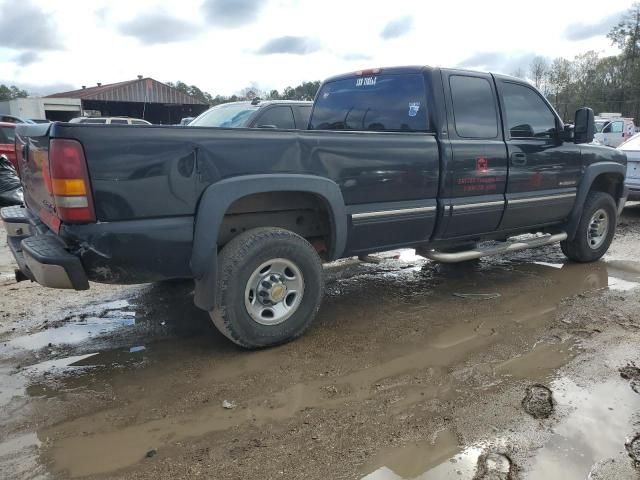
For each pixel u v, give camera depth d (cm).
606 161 606
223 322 355
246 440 272
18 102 3297
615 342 388
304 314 389
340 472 246
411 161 424
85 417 296
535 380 332
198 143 327
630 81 5575
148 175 313
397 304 482
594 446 264
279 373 344
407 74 469
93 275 316
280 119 830
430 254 468
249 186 345
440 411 297
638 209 1016
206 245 335
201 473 246
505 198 500
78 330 422
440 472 245
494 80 495
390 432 277
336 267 611
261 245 360
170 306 476
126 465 253
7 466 252
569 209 576
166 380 338
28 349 386
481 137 478
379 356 369
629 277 562
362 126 509
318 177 375
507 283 544
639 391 318
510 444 266
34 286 530
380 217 415
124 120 1680
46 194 333
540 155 525
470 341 394
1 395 320
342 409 300
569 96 5872
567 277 564
